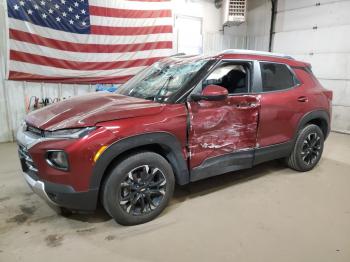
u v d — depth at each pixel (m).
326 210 2.58
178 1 6.79
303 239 2.13
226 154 2.70
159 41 6.26
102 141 1.96
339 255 1.96
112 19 5.64
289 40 7.18
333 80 6.34
